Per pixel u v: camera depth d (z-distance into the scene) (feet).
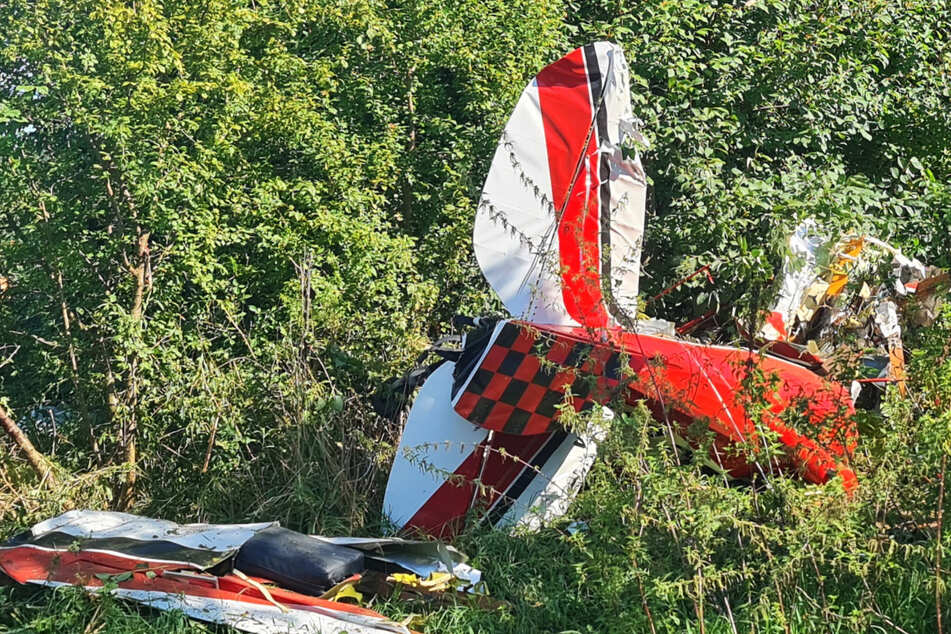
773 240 70.38
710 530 58.90
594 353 77.92
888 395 66.44
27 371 131.64
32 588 69.87
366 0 145.59
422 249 141.08
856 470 66.28
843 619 60.03
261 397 102.37
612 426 62.75
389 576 71.67
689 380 73.41
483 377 84.17
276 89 136.56
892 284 97.86
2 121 115.85
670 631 60.64
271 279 129.90
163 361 109.60
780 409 76.38
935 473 62.95
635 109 138.21
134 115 121.39
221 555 70.38
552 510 84.12
